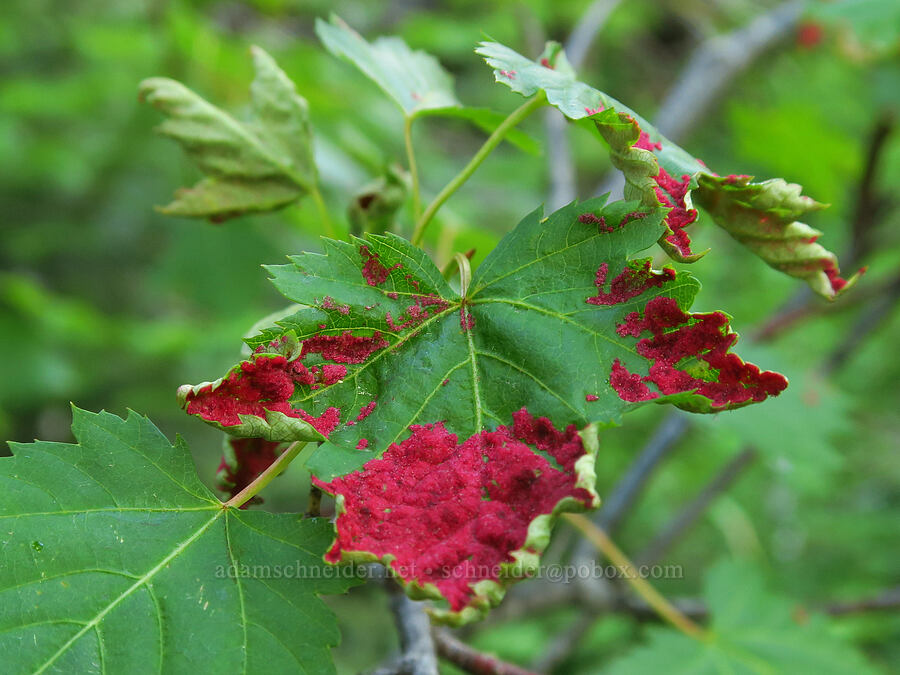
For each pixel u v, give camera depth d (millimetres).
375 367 202
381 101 590
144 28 655
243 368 194
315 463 192
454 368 203
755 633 345
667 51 920
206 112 251
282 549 202
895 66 472
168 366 664
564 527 396
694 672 331
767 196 204
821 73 771
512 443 196
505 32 757
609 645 608
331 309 202
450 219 330
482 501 189
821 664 338
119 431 205
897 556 780
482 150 228
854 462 841
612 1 529
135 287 747
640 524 793
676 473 815
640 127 210
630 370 198
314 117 485
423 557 183
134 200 693
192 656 193
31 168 694
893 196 491
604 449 769
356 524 186
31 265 736
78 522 198
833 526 808
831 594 750
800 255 205
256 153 253
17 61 824
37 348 614
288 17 760
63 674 189
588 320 202
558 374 200
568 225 207
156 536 200
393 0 850
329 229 260
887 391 890
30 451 201
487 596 178
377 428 198
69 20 771
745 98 706
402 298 206
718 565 373
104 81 680
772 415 367
